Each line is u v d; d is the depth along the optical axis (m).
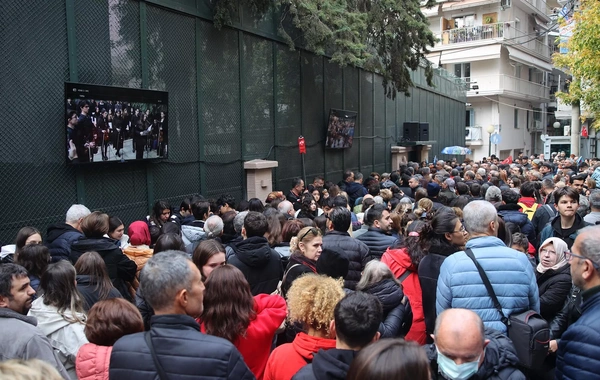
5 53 6.00
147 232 5.43
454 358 2.40
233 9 9.70
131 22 7.77
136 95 7.59
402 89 13.77
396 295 3.61
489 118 36.62
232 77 10.16
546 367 3.63
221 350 2.30
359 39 10.99
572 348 2.63
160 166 8.43
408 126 20.22
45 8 6.46
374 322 2.43
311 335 2.84
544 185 9.01
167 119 8.23
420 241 4.13
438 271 3.91
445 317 2.48
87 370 2.79
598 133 40.31
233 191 10.24
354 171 16.00
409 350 1.93
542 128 44.91
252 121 10.81
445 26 36.31
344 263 3.96
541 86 42.41
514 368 2.71
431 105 24.67
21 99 6.19
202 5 9.25
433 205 6.91
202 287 2.56
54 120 6.59
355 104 16.02
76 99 6.65
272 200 8.37
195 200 7.36
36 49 6.35
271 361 2.84
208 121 9.52
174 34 8.66
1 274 3.10
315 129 13.42
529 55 37.84
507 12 35.47
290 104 12.23
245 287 3.09
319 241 4.30
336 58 9.98
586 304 2.79
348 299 2.50
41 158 6.45
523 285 3.26
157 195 8.36
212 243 3.84
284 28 11.90
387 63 13.44
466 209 3.60
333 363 2.33
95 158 6.99
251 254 4.20
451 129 28.48
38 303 3.38
